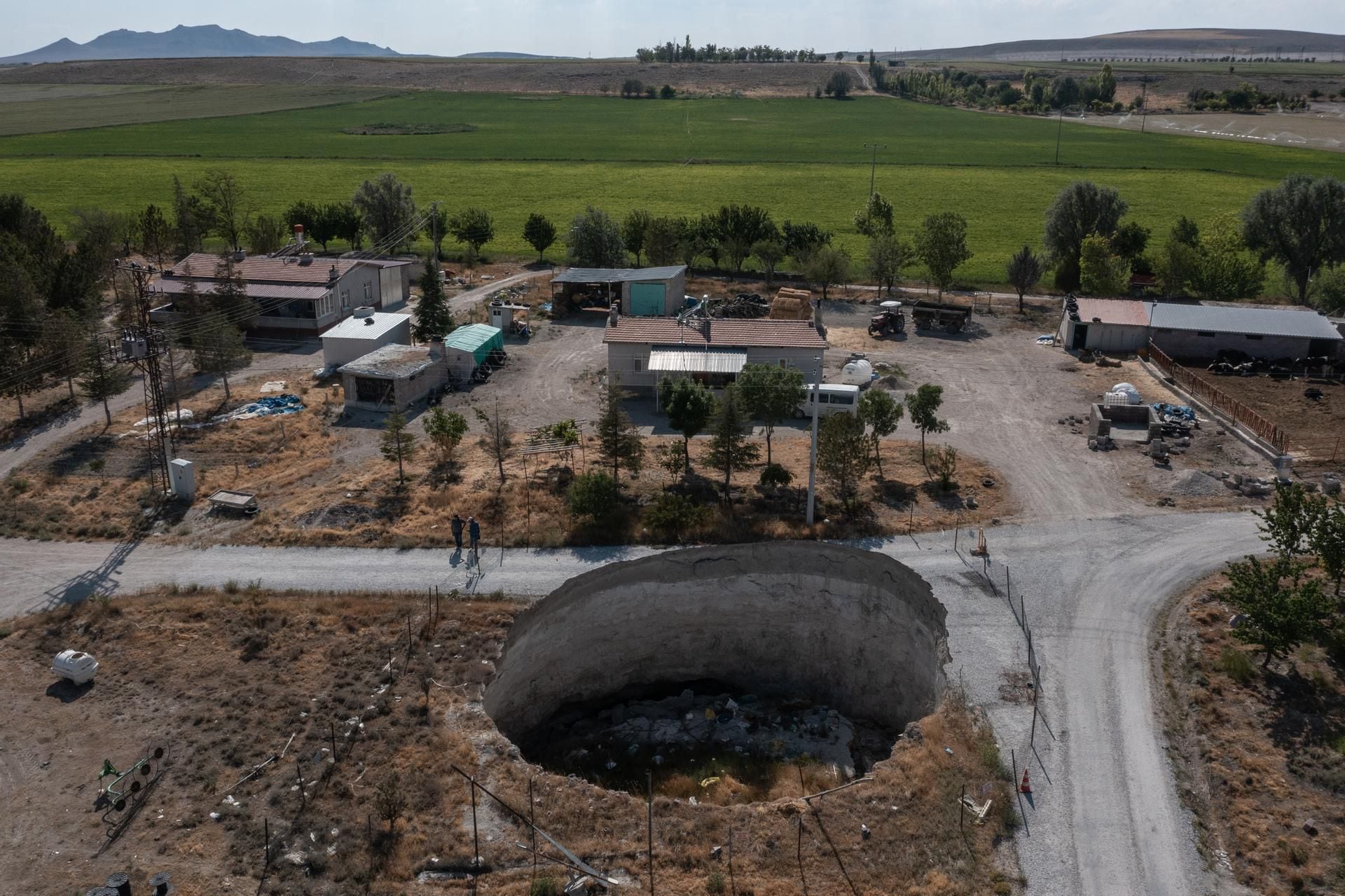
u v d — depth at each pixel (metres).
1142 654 39.81
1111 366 78.12
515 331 86.69
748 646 47.41
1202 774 33.56
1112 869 29.88
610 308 93.19
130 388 72.50
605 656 45.88
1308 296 100.12
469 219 118.56
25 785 32.75
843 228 145.38
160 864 29.48
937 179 186.12
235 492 53.34
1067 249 110.00
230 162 198.62
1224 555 46.97
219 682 37.88
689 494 53.69
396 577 45.44
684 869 29.66
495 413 66.69
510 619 41.50
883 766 34.00
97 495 54.28
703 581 46.47
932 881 29.23
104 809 31.77
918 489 54.56
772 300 95.25
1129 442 61.28
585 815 31.70
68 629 41.28
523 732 42.66
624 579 45.53
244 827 30.89
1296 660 38.56
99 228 109.50
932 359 80.50
